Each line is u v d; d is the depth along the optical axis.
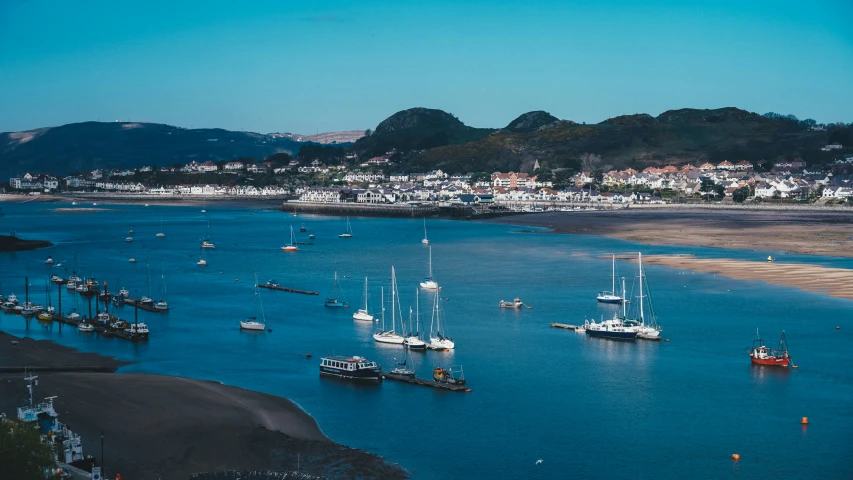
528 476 64.50
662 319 121.31
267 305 137.50
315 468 64.06
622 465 66.69
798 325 115.31
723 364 96.50
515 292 147.75
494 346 106.31
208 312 131.38
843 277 155.12
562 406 81.19
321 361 99.12
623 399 83.38
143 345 108.12
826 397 83.75
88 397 78.38
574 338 110.75
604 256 199.25
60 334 115.81
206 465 64.06
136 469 62.62
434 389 87.25
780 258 186.50
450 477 64.12
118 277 172.62
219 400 79.81
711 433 73.75
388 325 120.44
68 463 61.47
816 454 68.81
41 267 190.50
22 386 79.75
